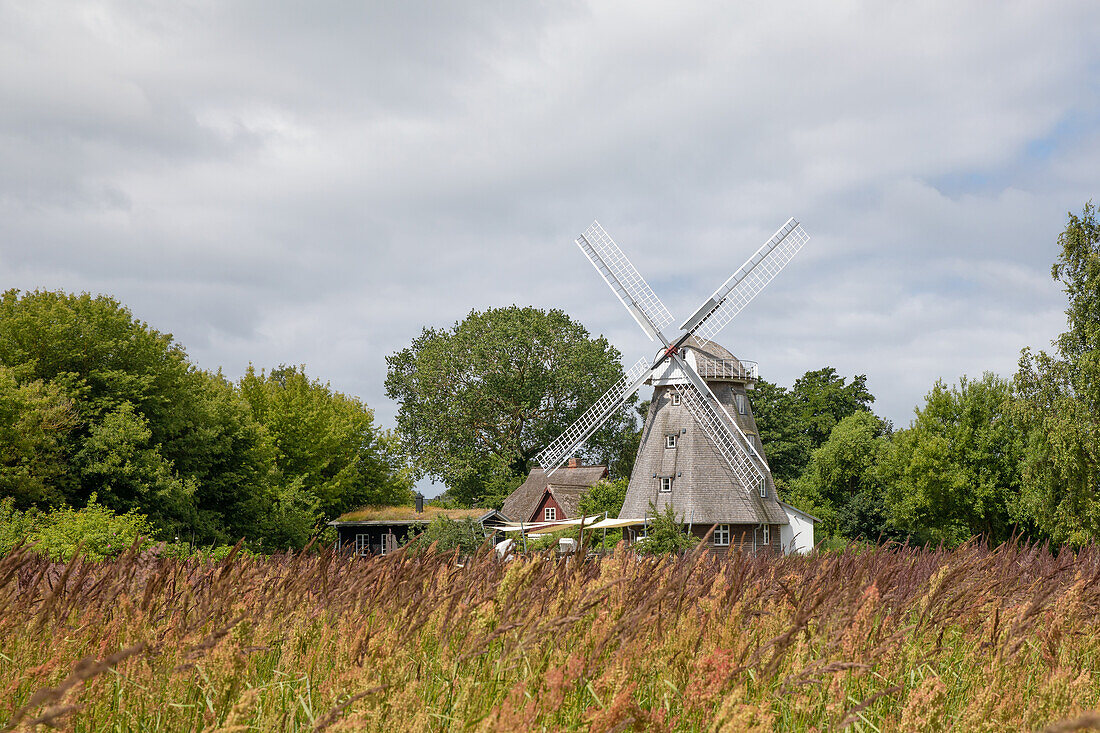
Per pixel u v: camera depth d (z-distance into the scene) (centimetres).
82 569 482
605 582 503
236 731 310
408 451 7769
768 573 627
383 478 7144
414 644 435
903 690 445
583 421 5103
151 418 4278
